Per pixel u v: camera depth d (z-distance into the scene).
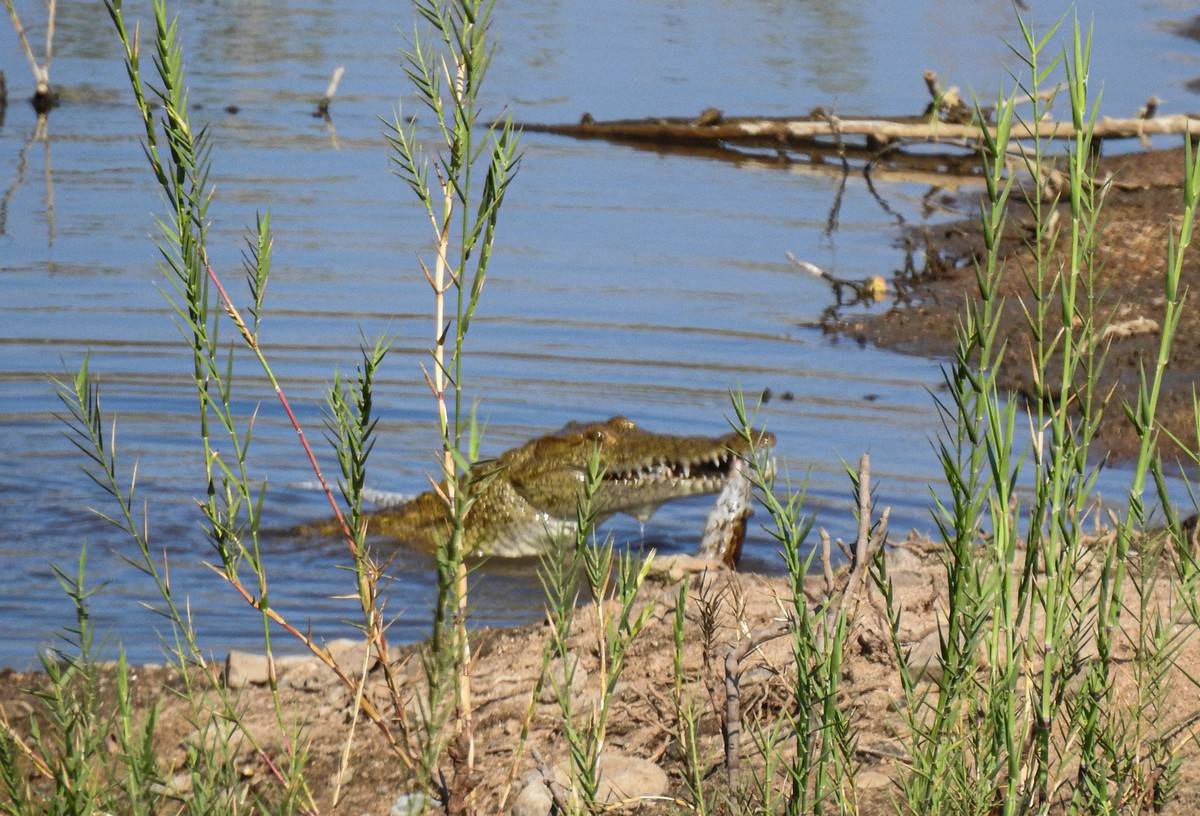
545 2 82.38
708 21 77.81
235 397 27.02
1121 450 24.61
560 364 29.14
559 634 8.33
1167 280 7.14
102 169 43.97
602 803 9.05
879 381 28.56
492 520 21.69
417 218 39.34
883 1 85.56
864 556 8.17
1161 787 8.62
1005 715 7.48
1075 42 6.87
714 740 10.93
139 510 21.81
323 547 20.88
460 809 8.30
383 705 12.50
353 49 65.50
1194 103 57.50
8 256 35.19
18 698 13.14
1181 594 8.00
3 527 20.78
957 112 52.19
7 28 66.81
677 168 48.69
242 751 11.95
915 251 38.66
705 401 27.20
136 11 72.38
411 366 28.89
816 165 50.66
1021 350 29.91
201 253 7.92
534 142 50.97
